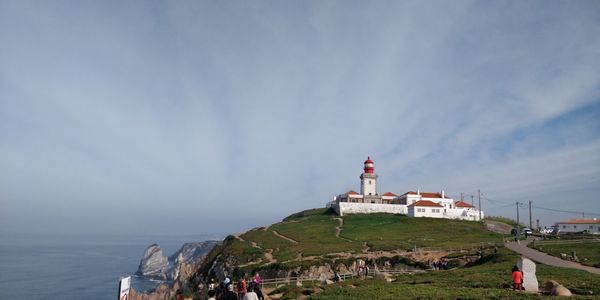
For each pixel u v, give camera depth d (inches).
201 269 3690.9
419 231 4148.6
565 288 1087.0
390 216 5118.1
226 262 3376.0
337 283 1683.1
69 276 6860.2
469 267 2089.1
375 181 5871.1
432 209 5123.0
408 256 2773.1
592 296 1001.5
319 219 5152.6
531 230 4315.9
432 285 1380.4
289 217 6131.9
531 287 1158.3
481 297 1039.0
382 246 3223.4
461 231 4138.8
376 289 1301.7
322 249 3255.4
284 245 3681.1
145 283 6791.3
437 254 2790.4
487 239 3553.2
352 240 3695.9
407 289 1258.0
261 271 2824.8
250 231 4731.8
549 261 1998.0
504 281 1342.3
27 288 5600.4
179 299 1222.3
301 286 1676.9
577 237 3380.9
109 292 5438.0
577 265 1875.0
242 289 1096.2
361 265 2503.7
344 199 5777.6
